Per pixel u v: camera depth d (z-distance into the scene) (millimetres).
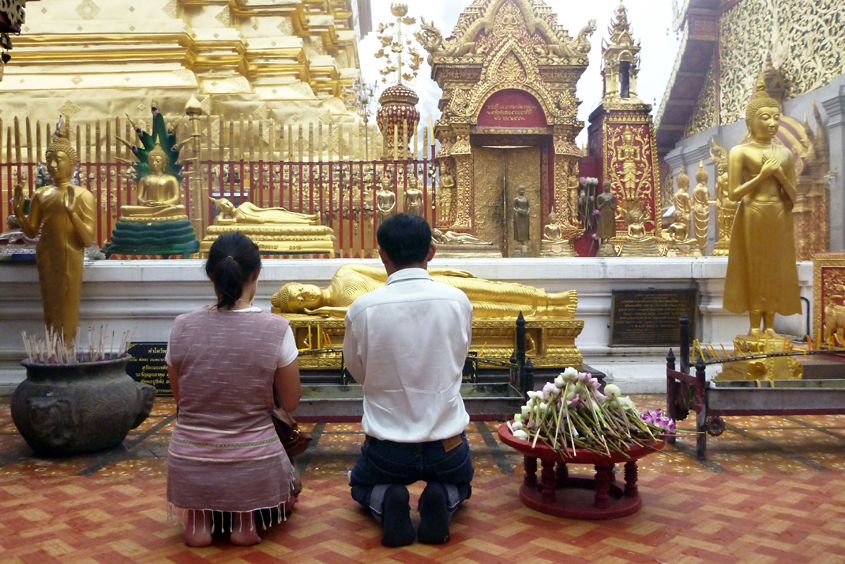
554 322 6496
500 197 12195
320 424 6012
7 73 12352
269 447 3393
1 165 8641
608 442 3611
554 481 3875
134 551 3312
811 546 3318
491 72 11711
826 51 13406
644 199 11953
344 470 4676
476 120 11719
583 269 7973
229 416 3330
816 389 4879
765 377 6223
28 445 5305
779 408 4883
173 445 3389
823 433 5590
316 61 16422
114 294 7789
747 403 4875
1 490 4258
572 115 11891
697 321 8109
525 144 12242
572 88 12164
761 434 5562
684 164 18891
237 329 3352
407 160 9555
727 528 3559
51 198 6695
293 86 14141
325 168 11453
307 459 4941
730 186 6668
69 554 3279
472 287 6727
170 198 8422
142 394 5348
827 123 13117
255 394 3338
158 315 7844
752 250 6617
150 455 5078
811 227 13211
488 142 12164
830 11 13305
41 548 3352
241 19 14953
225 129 12062
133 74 12492
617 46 12258
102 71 12562
